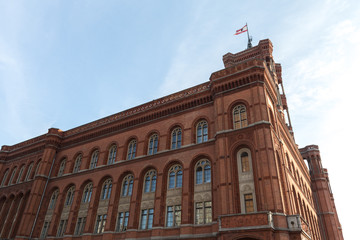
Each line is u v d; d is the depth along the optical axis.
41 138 46.78
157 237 25.80
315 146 56.03
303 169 44.28
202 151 27.94
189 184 27.02
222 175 23.84
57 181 39.44
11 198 44.03
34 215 36.84
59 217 35.69
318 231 42.91
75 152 40.81
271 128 24.81
